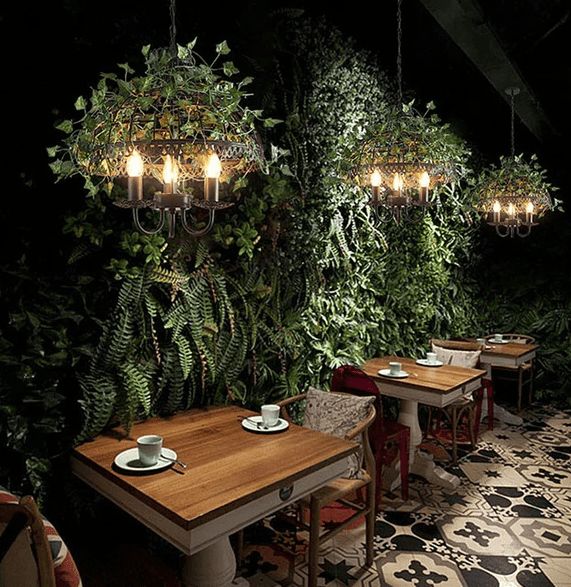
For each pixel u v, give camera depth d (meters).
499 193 4.64
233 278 2.90
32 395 2.11
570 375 5.74
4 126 2.10
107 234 2.29
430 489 3.52
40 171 2.20
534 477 3.76
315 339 3.51
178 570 2.50
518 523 3.06
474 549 2.77
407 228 4.51
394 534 2.92
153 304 2.47
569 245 5.85
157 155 1.83
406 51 4.38
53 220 2.25
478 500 3.37
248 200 2.84
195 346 2.66
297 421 3.33
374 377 3.52
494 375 5.98
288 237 3.21
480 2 3.32
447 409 4.14
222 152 1.82
